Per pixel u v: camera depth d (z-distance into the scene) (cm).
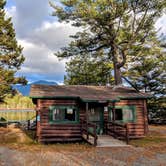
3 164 1156
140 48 2880
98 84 3731
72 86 2395
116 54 2820
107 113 2130
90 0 2498
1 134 2155
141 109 2181
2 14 2823
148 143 1806
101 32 2767
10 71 2703
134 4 2527
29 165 1133
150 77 3341
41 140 1892
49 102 1970
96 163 1171
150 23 2647
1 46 2753
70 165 1131
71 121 1984
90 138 1873
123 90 2378
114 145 1678
